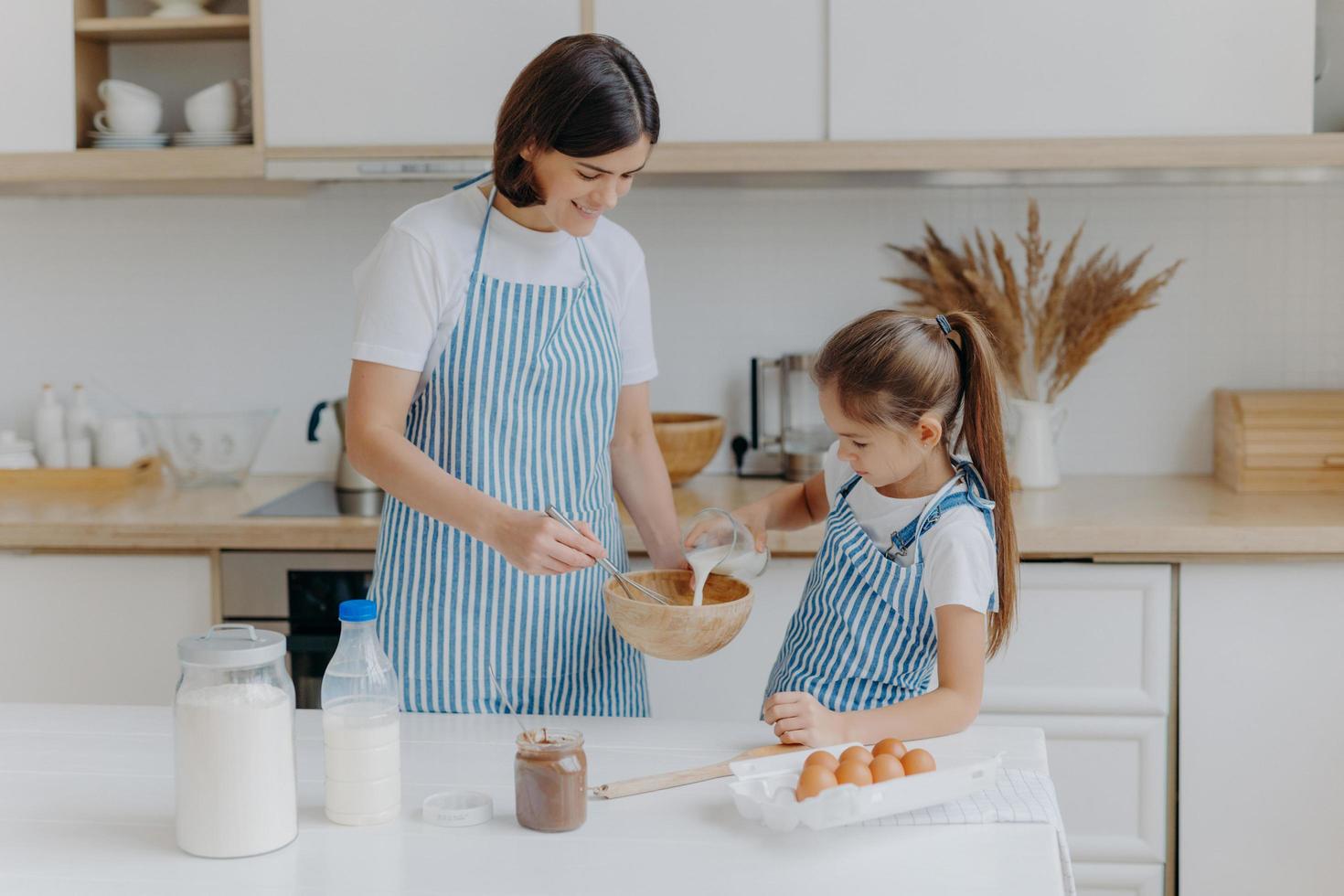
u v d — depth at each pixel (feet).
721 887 3.48
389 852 3.71
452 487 4.86
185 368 9.78
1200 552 7.31
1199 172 8.26
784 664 5.34
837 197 9.35
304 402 9.75
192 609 7.84
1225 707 7.43
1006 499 5.05
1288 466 8.49
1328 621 7.34
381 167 8.20
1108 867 7.56
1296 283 9.18
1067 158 7.91
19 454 9.20
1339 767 7.40
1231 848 7.50
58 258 9.74
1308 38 7.79
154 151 8.34
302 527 7.67
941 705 4.56
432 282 5.21
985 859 3.64
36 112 8.46
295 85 8.21
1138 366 9.34
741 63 8.02
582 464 5.60
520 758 3.86
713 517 5.37
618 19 8.04
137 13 9.27
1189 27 7.82
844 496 5.43
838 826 3.81
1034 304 9.29
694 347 9.56
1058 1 7.86
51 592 7.89
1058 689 7.49
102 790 4.17
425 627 5.43
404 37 8.13
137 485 9.29
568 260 5.50
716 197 9.42
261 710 3.67
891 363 4.78
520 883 3.50
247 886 3.49
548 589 5.46
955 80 7.94
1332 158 7.79
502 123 4.78
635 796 4.11
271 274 9.67
